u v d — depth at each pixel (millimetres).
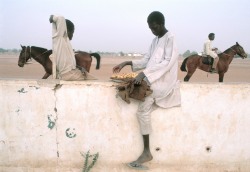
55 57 4480
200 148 4453
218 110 4398
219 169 4516
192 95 4340
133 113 4320
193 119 4383
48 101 4301
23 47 10133
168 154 4434
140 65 4496
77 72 4574
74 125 4344
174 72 4180
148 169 4418
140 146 4395
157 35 4215
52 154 4402
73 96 4293
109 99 4301
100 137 4371
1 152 4406
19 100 4301
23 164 4426
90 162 4414
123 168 4426
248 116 4453
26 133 4359
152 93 4121
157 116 4332
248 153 4531
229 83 4426
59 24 4480
